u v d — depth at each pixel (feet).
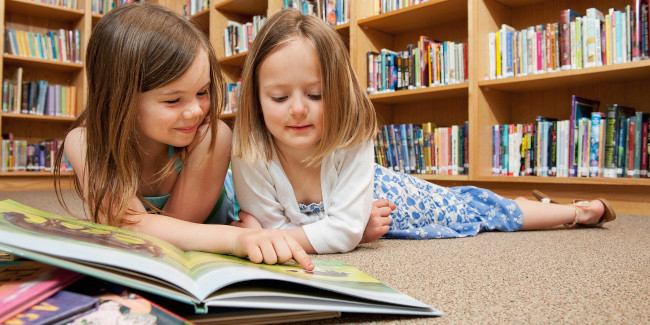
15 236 1.36
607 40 5.84
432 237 3.59
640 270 2.40
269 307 1.33
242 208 3.10
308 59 2.55
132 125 2.40
